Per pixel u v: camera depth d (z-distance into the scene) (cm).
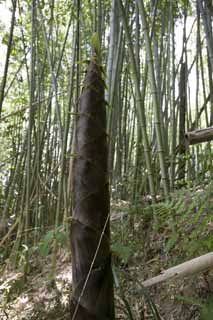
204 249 158
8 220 428
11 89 702
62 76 619
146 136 237
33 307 202
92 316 100
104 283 103
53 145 632
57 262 255
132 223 236
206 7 392
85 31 522
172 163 257
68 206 259
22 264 275
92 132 106
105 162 107
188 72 556
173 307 162
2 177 652
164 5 457
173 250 189
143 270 193
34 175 472
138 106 245
